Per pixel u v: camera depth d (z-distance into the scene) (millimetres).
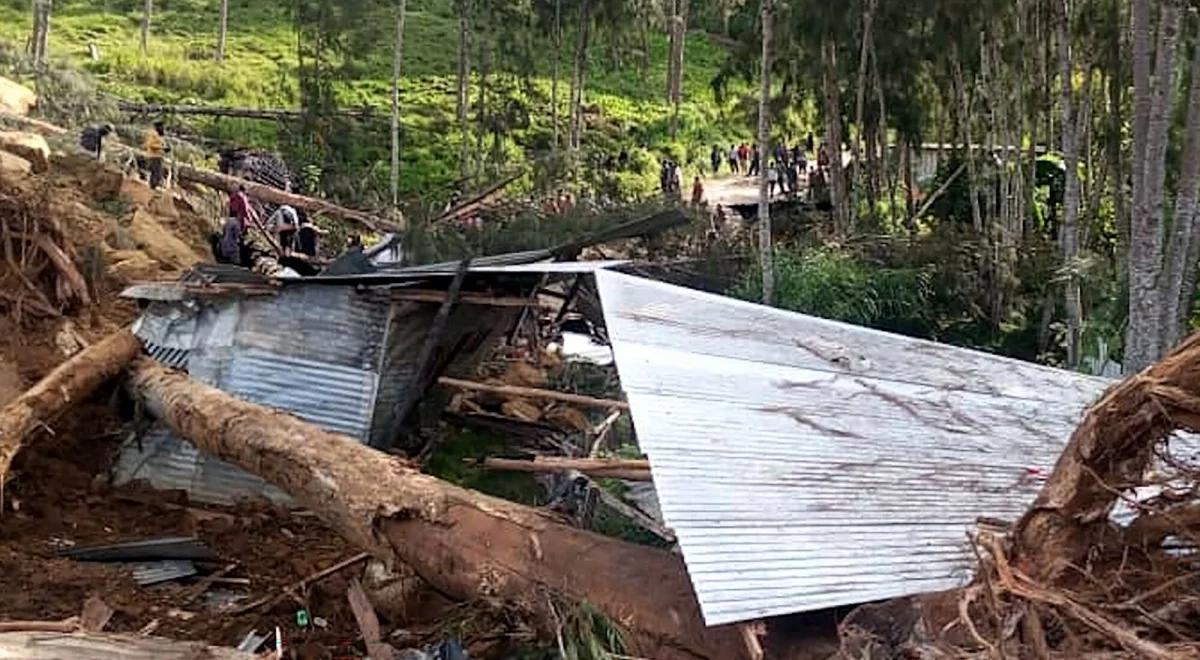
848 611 5059
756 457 6188
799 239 22875
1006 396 8414
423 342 12023
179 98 33719
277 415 9211
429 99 38031
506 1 33906
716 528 5316
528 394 11258
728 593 4840
